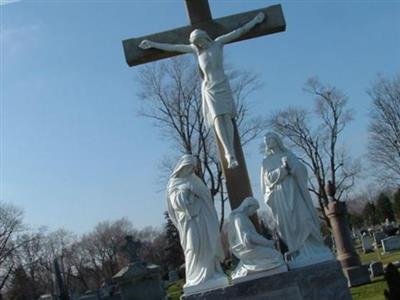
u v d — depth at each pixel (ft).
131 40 25.41
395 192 160.66
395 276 20.77
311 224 21.35
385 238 90.99
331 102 110.93
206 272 20.80
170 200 21.67
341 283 20.33
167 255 143.74
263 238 20.84
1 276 146.00
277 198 21.71
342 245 52.24
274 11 25.36
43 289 165.89
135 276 62.28
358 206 207.21
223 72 23.97
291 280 20.26
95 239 204.13
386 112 116.78
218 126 23.44
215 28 25.38
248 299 20.17
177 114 71.77
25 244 144.36
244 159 23.75
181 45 24.79
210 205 21.45
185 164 21.79
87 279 204.44
